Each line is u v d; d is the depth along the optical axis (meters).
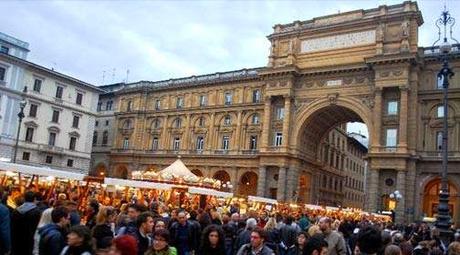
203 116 74.56
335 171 82.88
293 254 16.47
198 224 14.22
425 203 52.03
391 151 52.03
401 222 49.31
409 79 52.94
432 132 52.50
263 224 21.53
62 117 71.50
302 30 62.25
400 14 54.25
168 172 40.19
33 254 10.13
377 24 56.44
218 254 10.41
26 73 66.12
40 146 67.56
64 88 71.94
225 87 72.69
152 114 80.81
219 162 69.81
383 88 53.84
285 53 63.66
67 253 7.52
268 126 62.72
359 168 105.88
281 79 62.28
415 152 51.94
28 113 66.31
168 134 78.06
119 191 31.67
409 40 53.47
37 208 11.31
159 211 20.88
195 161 72.62
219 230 10.48
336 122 65.69
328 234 12.11
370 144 54.09
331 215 43.38
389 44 54.88
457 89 51.47
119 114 84.88
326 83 59.34
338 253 11.95
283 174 59.53
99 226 9.36
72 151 72.81
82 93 75.06
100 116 89.69
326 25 60.22
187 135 75.19
